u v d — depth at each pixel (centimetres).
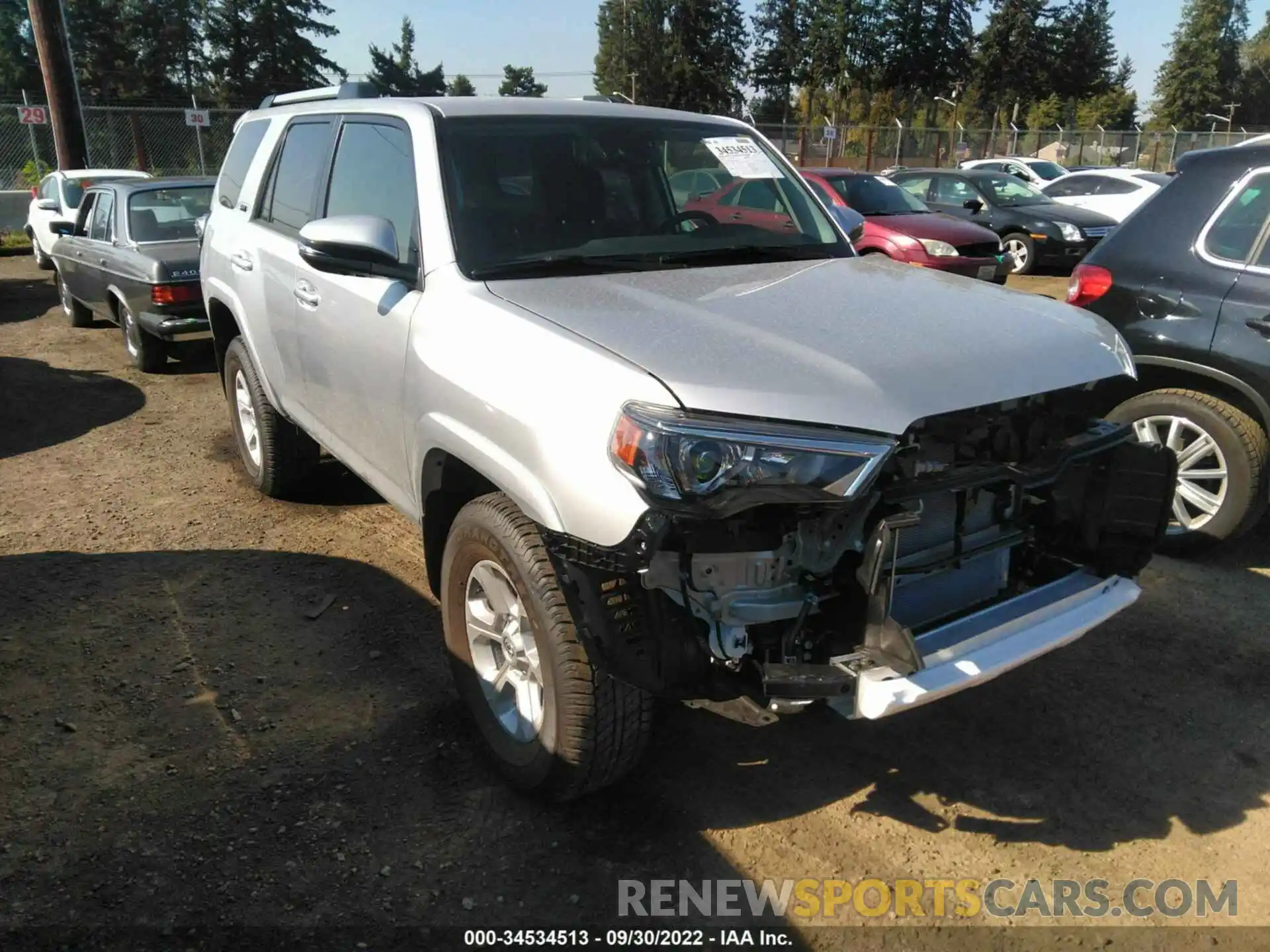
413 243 346
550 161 364
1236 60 8681
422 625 413
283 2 6222
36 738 334
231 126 2394
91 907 262
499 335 289
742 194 398
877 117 6506
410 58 7681
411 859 282
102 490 574
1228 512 454
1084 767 327
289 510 539
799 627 251
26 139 2261
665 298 300
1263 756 333
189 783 312
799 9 7569
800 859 286
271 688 365
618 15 7831
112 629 407
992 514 288
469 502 304
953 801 310
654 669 246
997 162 2289
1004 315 299
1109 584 301
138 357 862
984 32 7812
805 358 254
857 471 238
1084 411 300
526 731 299
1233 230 443
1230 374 438
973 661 260
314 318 404
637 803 307
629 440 239
